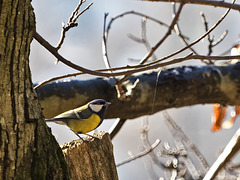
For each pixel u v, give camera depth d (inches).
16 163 167.0
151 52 269.1
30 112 171.8
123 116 305.7
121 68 218.2
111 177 204.8
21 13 162.7
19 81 167.8
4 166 164.7
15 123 166.9
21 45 165.2
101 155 203.5
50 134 180.5
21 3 161.9
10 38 161.8
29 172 169.6
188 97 310.5
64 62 205.5
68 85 282.4
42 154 173.8
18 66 166.6
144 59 271.7
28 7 165.8
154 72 307.1
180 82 304.0
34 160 171.3
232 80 312.0
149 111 306.8
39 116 175.9
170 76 304.2
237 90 313.1
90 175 199.8
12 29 161.3
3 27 159.8
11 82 165.3
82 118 254.4
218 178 366.3
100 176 200.7
